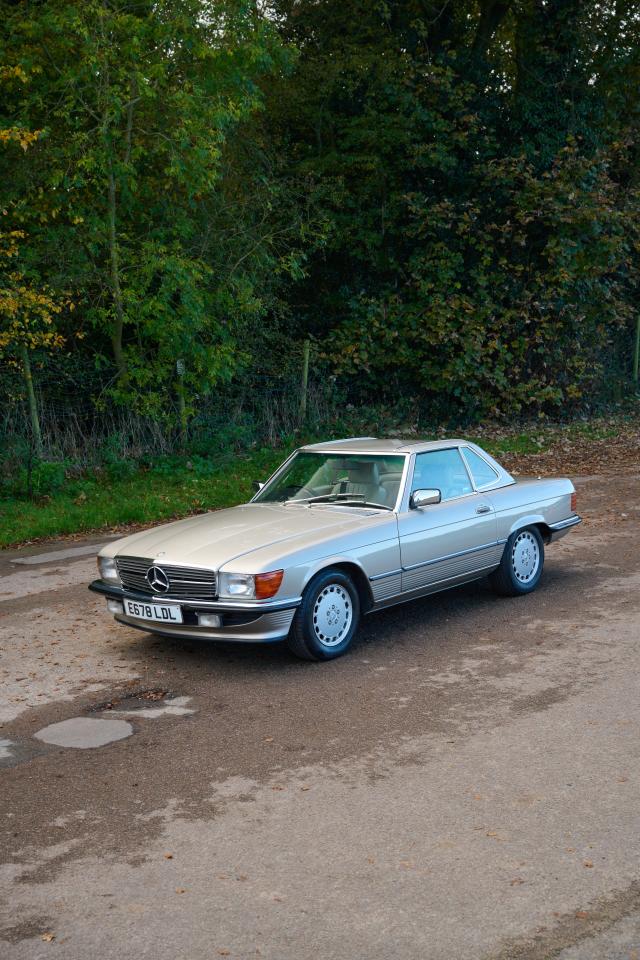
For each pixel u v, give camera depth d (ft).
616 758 15.72
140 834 13.97
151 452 54.85
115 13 48.44
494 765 15.67
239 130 64.90
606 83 78.38
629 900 11.57
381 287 72.64
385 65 66.69
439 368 70.38
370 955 10.77
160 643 24.35
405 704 18.76
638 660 20.71
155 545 22.72
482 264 70.85
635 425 70.85
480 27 74.59
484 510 25.72
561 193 69.82
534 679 19.84
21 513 43.19
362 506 24.23
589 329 75.77
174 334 52.08
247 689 20.21
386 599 23.16
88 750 17.30
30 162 50.03
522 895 11.81
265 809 14.56
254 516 23.97
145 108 52.29
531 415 74.43
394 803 14.51
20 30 49.78
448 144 70.08
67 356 53.06
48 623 26.91
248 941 11.17
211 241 57.98
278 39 54.60
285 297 71.51
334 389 67.36
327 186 65.10
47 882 12.74
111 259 51.52
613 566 29.94
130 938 11.34
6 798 15.43
